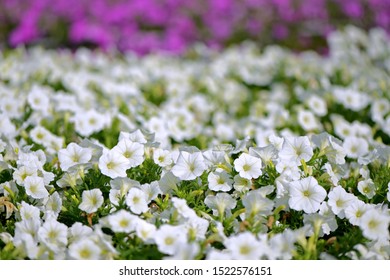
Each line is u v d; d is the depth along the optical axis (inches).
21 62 126.3
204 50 152.9
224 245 74.9
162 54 156.9
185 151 80.6
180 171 77.9
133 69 122.0
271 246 72.8
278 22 175.0
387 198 78.9
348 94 108.1
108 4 165.3
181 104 112.9
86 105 102.6
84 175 80.4
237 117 115.0
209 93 123.7
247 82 132.7
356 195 82.0
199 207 77.5
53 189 79.7
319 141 82.0
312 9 176.2
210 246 74.4
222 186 78.0
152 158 81.9
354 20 175.8
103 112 99.9
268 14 174.6
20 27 164.6
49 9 165.0
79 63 133.1
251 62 138.6
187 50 155.7
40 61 123.0
